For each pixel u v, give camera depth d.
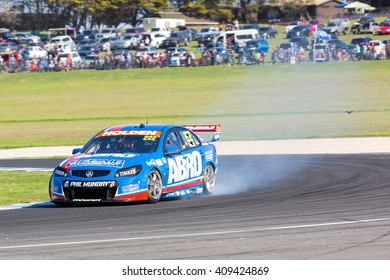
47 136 104.56
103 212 37.81
